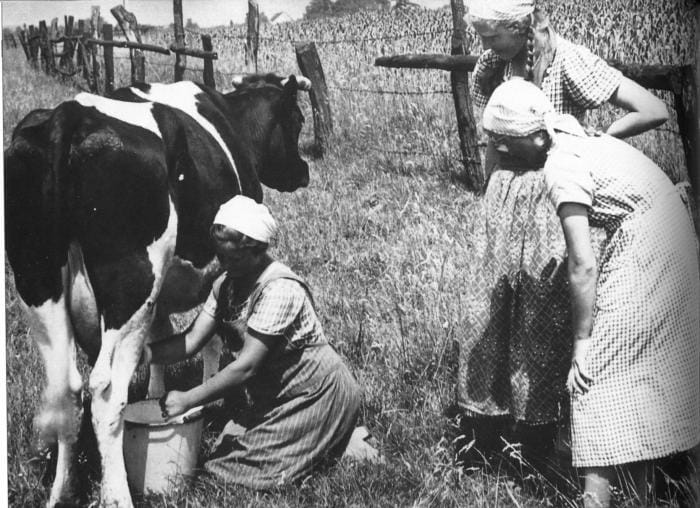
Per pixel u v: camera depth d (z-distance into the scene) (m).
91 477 3.24
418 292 4.31
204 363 3.79
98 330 3.17
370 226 5.39
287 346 3.21
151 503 3.10
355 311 4.31
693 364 2.80
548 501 3.02
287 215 5.59
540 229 3.00
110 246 3.01
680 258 2.79
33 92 9.99
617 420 2.76
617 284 2.78
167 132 3.28
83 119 3.04
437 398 3.60
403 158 6.29
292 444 3.24
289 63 8.22
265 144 4.43
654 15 6.02
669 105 4.95
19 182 3.00
